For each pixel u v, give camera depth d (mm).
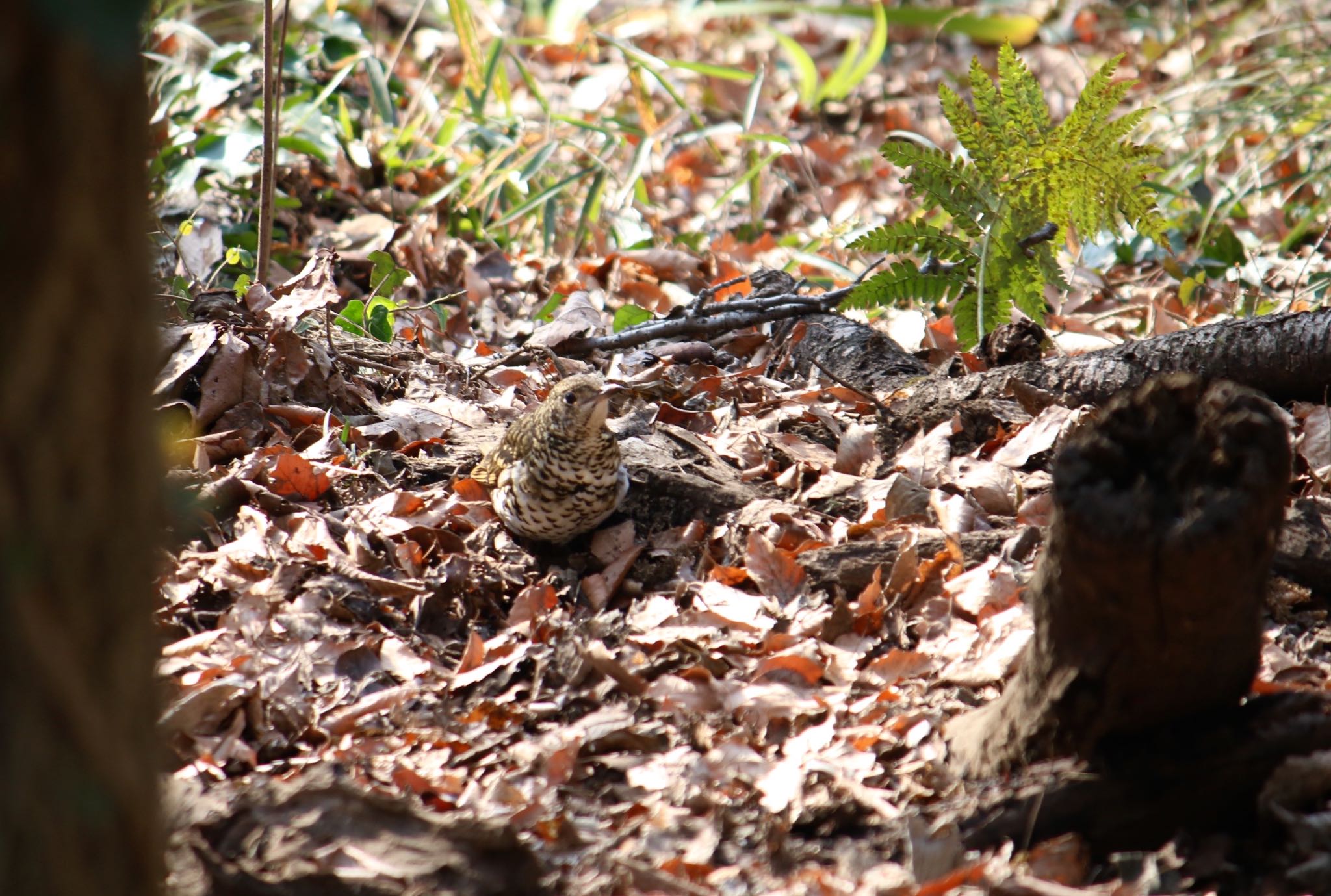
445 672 7699
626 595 8836
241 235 14492
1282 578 7770
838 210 18734
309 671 7508
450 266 15344
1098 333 12953
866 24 26797
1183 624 4957
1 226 3230
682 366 12055
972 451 10008
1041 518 8945
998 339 10914
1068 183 11094
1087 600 5141
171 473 9289
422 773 6625
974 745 6180
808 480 9875
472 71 18344
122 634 3727
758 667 7539
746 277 13547
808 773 6441
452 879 5070
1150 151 10859
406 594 8336
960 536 8555
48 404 3389
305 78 17344
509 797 6402
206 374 10078
